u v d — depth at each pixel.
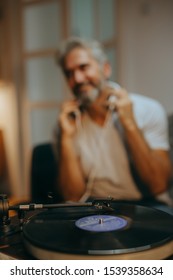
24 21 2.15
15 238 0.56
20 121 2.25
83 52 1.72
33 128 2.19
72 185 1.69
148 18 1.53
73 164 1.70
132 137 1.57
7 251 0.51
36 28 2.09
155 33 1.51
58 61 1.82
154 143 1.52
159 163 1.51
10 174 2.31
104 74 1.67
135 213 0.62
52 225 0.54
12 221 0.63
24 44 2.17
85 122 1.69
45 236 0.50
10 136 2.29
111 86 1.64
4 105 2.30
